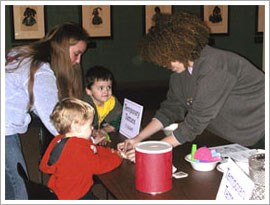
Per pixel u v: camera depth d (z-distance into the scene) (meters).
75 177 1.58
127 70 5.02
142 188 1.36
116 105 2.48
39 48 1.79
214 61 1.58
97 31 4.85
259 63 5.38
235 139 1.80
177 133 1.64
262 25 5.33
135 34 4.96
